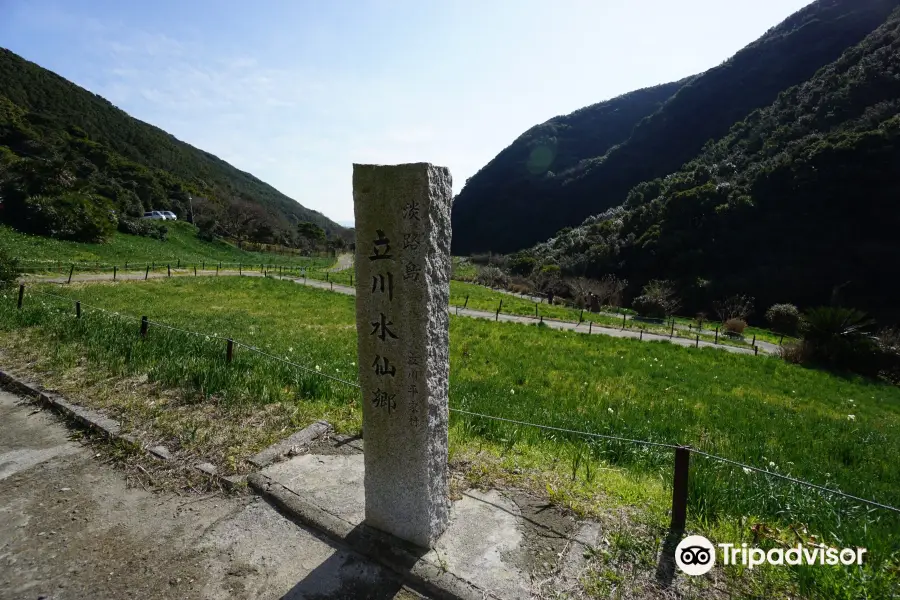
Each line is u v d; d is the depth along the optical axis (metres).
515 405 7.88
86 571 3.48
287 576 3.49
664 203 51.28
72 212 37.31
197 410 6.03
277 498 4.30
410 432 3.53
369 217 3.37
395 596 3.32
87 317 9.88
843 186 38.53
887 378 19.50
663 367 14.69
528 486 4.59
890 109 40.22
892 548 3.71
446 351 3.66
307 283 34.47
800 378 16.20
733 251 42.31
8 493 4.38
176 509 4.23
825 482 5.65
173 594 3.30
